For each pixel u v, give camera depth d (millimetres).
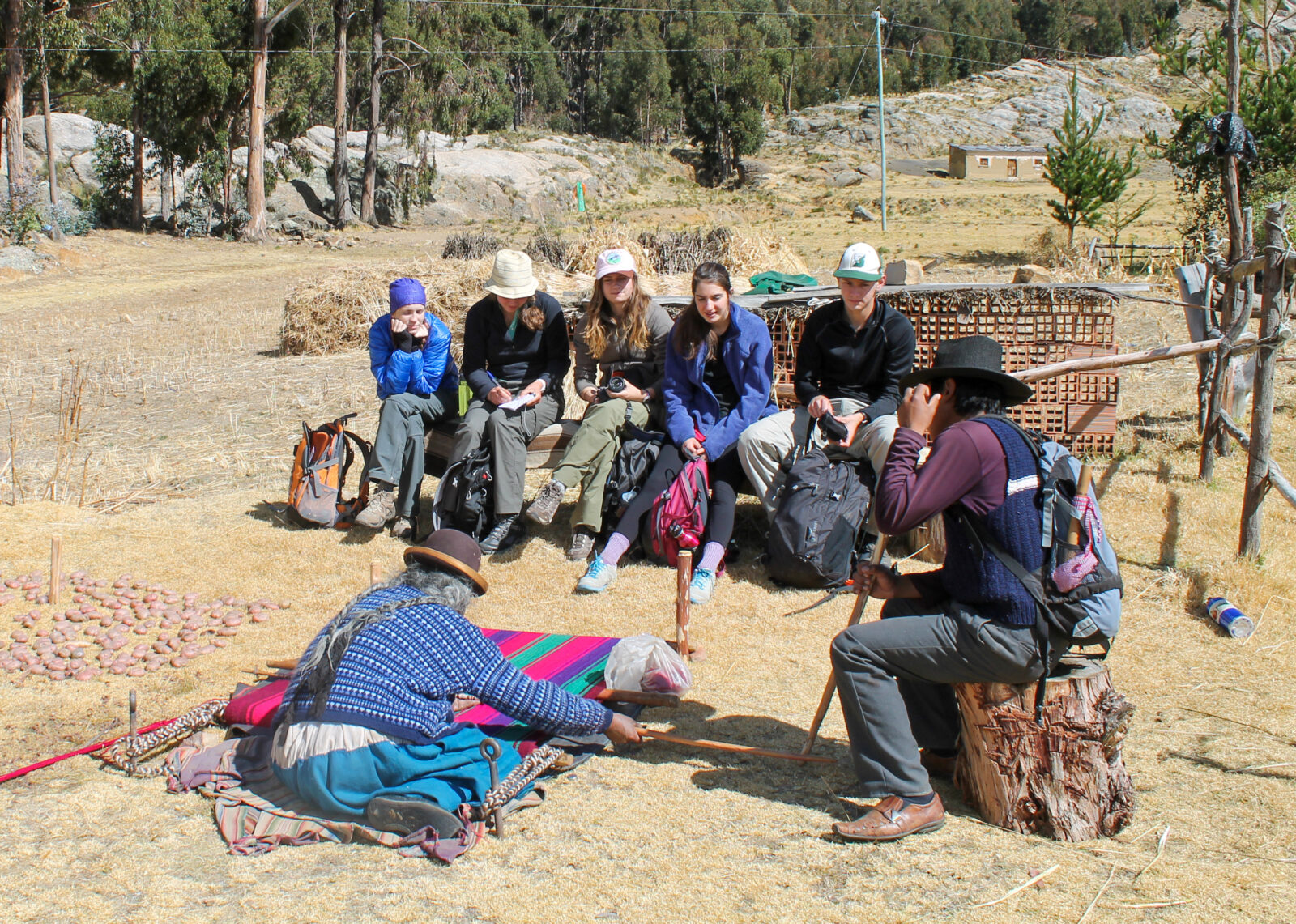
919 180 72938
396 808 3555
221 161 42094
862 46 117375
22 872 3467
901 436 3471
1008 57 135500
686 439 6250
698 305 6129
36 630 5652
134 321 19422
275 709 4129
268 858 3527
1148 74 113250
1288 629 5246
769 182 76938
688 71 97375
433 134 64812
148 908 3262
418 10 50312
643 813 3770
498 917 3197
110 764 4199
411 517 6805
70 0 37531
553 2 100812
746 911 3205
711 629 5496
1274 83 18688
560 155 69625
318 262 33906
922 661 3510
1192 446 7934
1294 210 13516
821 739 4320
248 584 6242
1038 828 3580
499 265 6586
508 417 6520
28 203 32406
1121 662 4984
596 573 6008
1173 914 3143
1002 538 3361
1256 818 3650
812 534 5883
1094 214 27766
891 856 3473
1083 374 7797
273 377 13016
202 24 40094
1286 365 10172
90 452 9383
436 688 3598
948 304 7770
